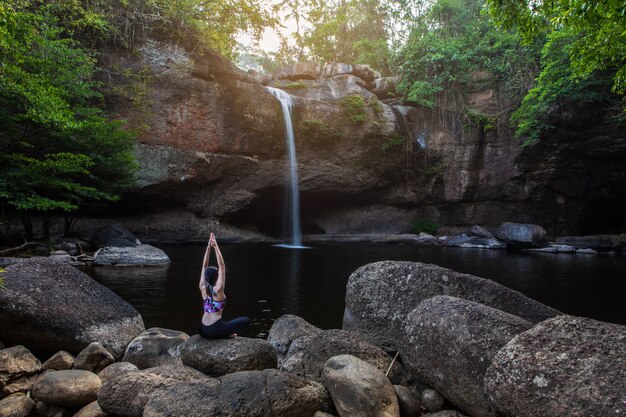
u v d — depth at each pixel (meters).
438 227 30.28
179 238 23.19
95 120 15.45
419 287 4.86
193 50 22.44
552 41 20.08
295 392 3.63
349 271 13.09
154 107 21.38
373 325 4.95
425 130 29.91
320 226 30.70
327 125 27.17
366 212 30.62
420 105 30.06
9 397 4.09
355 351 4.31
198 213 24.03
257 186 25.72
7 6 10.96
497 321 3.60
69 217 18.80
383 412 3.53
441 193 30.27
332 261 15.91
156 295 8.81
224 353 4.26
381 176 29.50
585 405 2.60
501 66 27.44
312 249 21.33
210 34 24.73
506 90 27.97
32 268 5.29
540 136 26.56
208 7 25.05
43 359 5.01
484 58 28.41
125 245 16.20
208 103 23.00
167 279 10.72
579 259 18.59
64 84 14.98
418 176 30.45
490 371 3.13
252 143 24.84
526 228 25.20
